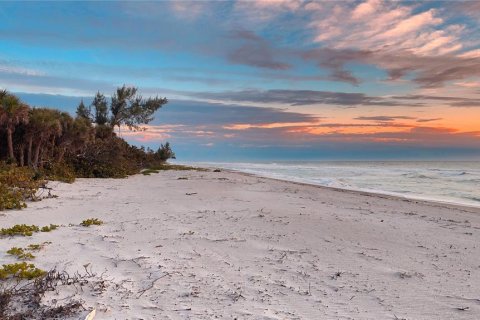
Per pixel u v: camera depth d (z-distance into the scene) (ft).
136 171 92.43
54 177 60.44
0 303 13.75
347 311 14.93
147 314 13.96
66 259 19.76
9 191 39.96
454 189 70.95
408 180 91.81
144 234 25.95
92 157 78.18
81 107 128.16
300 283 17.84
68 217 31.99
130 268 18.85
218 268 19.47
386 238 27.40
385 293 16.90
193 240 24.71
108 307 14.34
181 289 16.51
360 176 107.34
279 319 13.97
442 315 14.80
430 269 20.47
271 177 97.45
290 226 30.19
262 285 17.39
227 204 41.86
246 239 25.49
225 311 14.49
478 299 16.43
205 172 101.30
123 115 131.34
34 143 68.64
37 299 14.44
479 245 26.20
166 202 42.47
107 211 35.32
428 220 36.27
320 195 55.52
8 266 17.12
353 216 36.40
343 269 20.06
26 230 25.32
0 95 60.75
